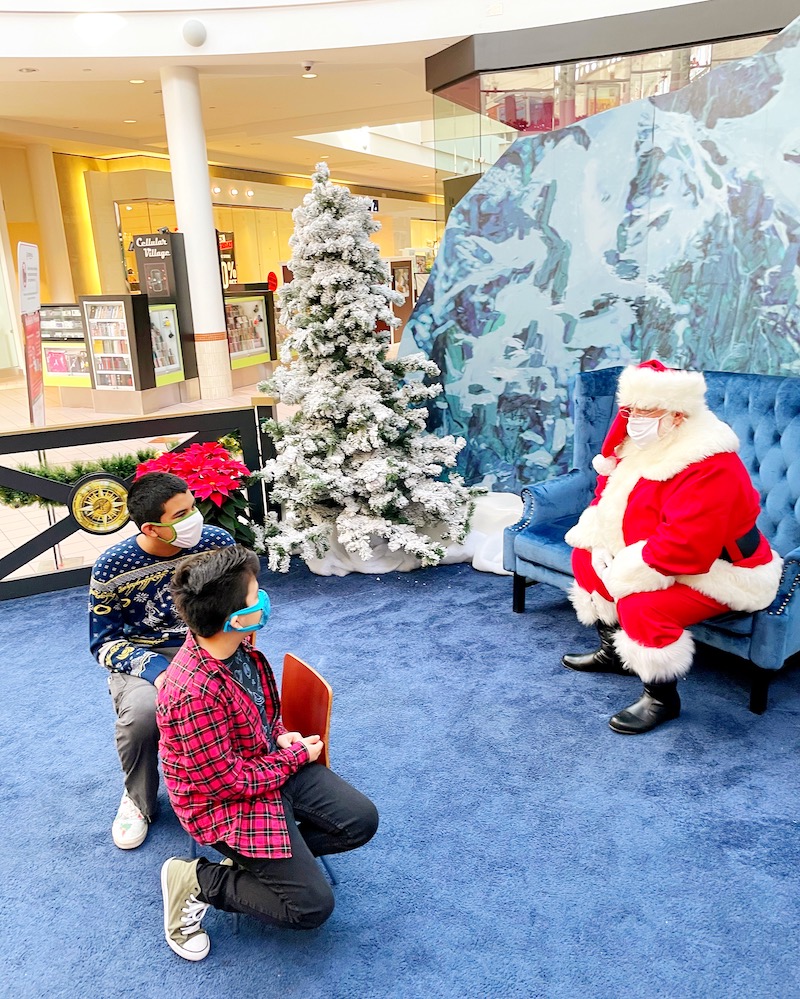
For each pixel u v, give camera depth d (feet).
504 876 6.64
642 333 12.78
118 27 19.98
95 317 18.54
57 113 32.40
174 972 5.85
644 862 6.73
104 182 42.45
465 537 13.69
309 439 12.97
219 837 5.46
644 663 8.29
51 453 13.29
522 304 13.80
